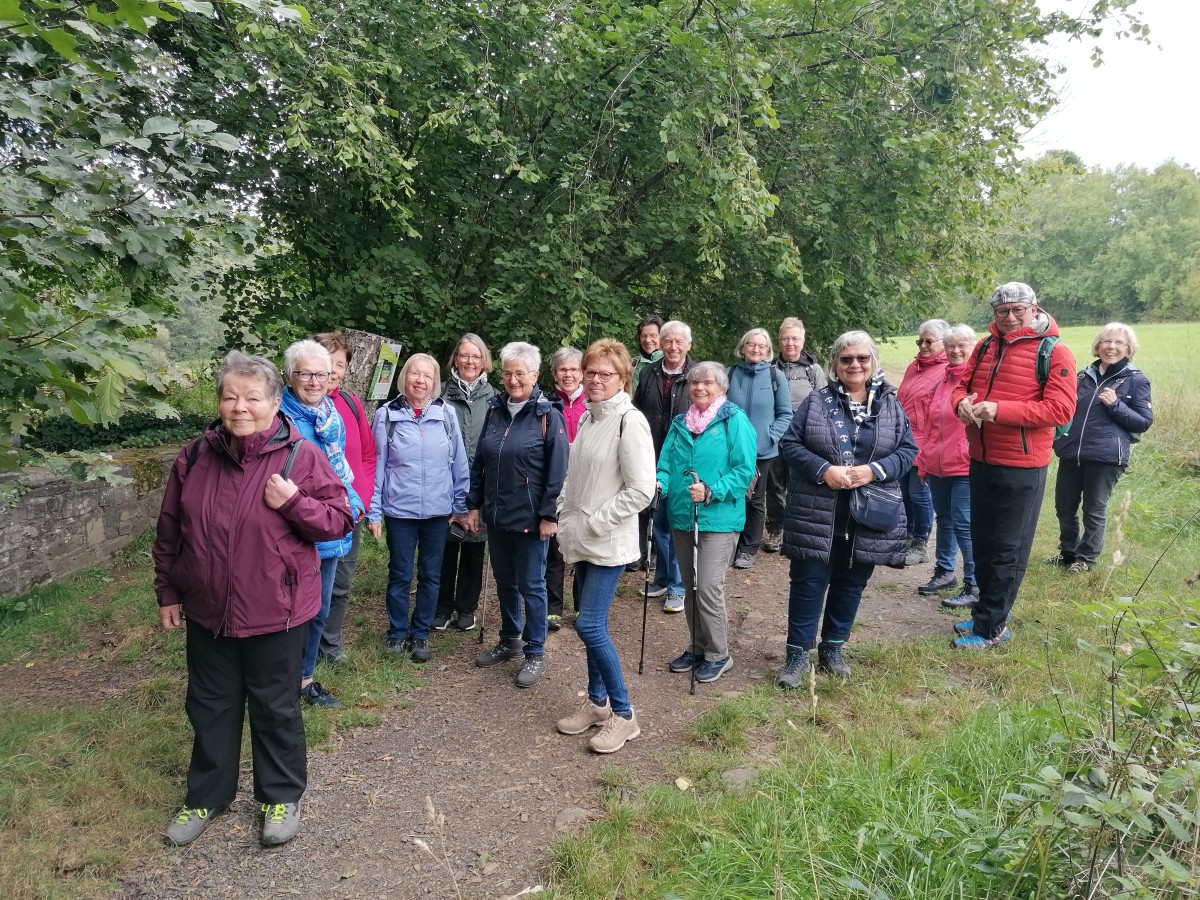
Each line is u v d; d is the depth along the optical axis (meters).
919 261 7.69
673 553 4.89
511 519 3.84
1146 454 8.47
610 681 3.23
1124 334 5.20
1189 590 4.43
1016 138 7.38
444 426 4.18
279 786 2.68
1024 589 5.00
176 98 5.57
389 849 2.62
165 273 2.50
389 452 4.10
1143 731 2.03
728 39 5.45
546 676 4.01
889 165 6.56
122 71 2.61
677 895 2.20
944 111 6.65
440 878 2.47
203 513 2.47
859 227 6.93
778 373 5.68
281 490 2.48
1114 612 2.03
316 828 2.74
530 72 5.83
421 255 6.66
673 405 5.09
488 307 6.48
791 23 6.36
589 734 3.41
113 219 2.38
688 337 5.10
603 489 3.21
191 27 5.69
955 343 4.95
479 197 6.76
